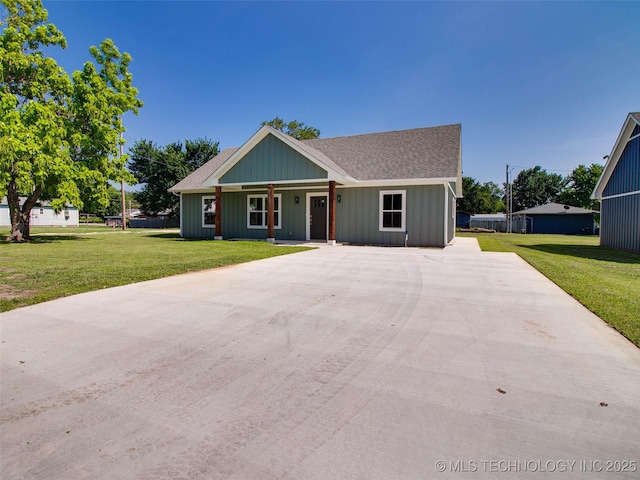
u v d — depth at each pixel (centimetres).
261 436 184
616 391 229
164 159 4131
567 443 176
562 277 644
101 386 239
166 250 1062
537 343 315
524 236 2783
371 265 785
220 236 1510
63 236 1830
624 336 333
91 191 1505
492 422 194
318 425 194
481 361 277
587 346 308
